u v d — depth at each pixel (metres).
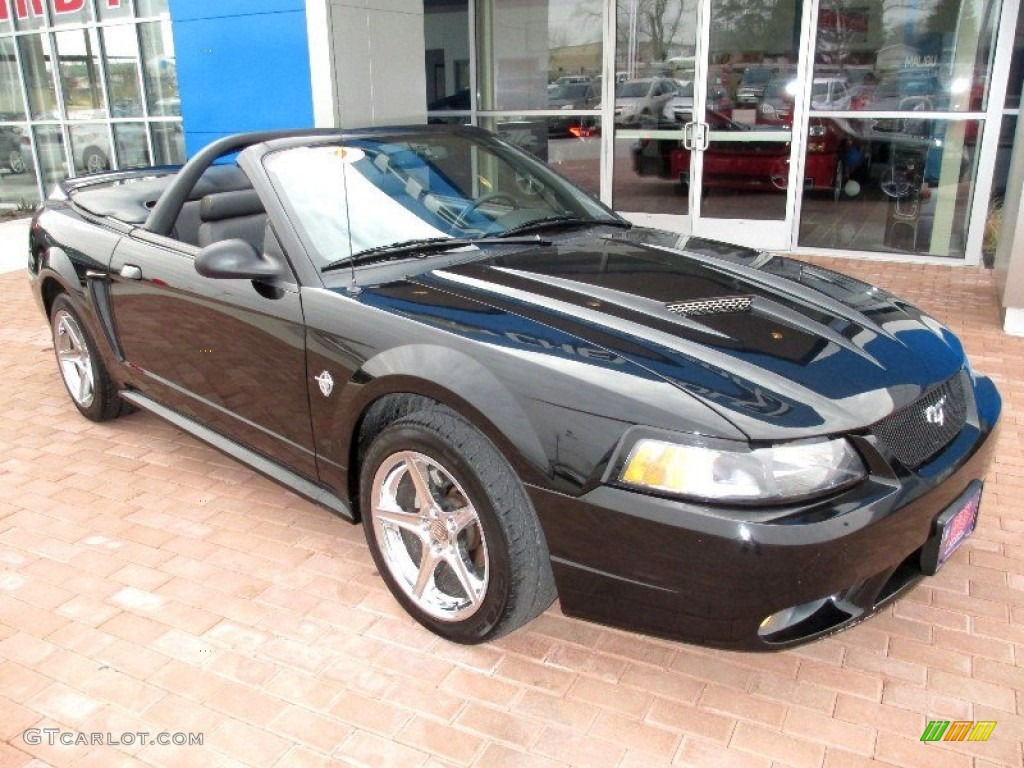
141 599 3.05
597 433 2.29
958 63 7.54
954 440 2.62
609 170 9.15
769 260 3.44
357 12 7.50
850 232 8.32
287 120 7.76
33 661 2.72
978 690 2.55
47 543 3.43
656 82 8.66
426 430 2.55
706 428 2.21
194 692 2.58
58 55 11.12
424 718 2.46
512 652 2.74
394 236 3.23
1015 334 5.80
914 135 7.85
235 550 3.37
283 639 2.82
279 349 3.06
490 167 3.79
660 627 2.32
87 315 4.18
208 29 7.92
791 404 2.31
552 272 3.04
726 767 2.27
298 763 2.30
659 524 2.20
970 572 3.14
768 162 8.39
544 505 2.37
